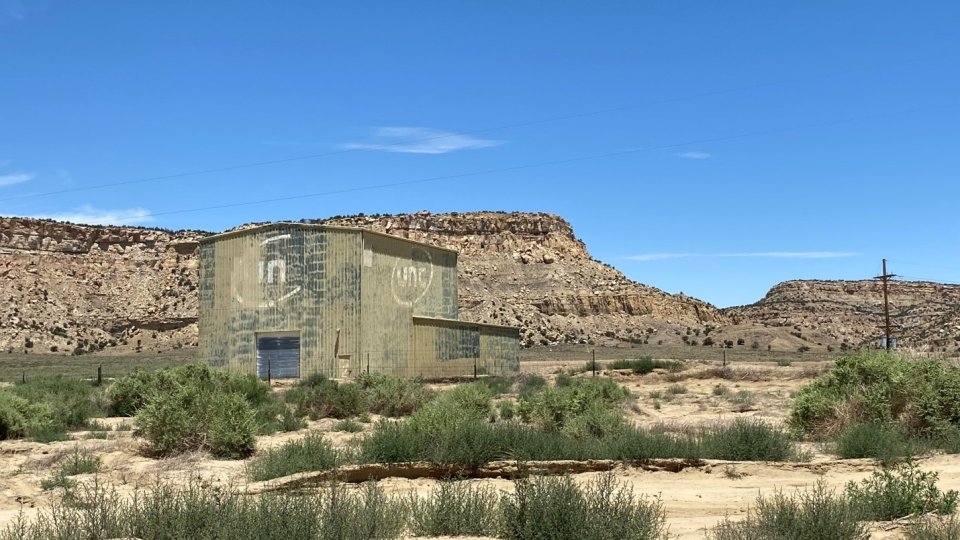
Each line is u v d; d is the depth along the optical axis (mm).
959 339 93375
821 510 10391
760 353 107750
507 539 10352
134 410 32094
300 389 38844
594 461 17094
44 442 23562
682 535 10852
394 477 16516
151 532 9852
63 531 10297
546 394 25453
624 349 115562
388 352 53625
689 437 19438
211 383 33906
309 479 15609
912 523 10758
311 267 52594
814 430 21969
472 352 58438
